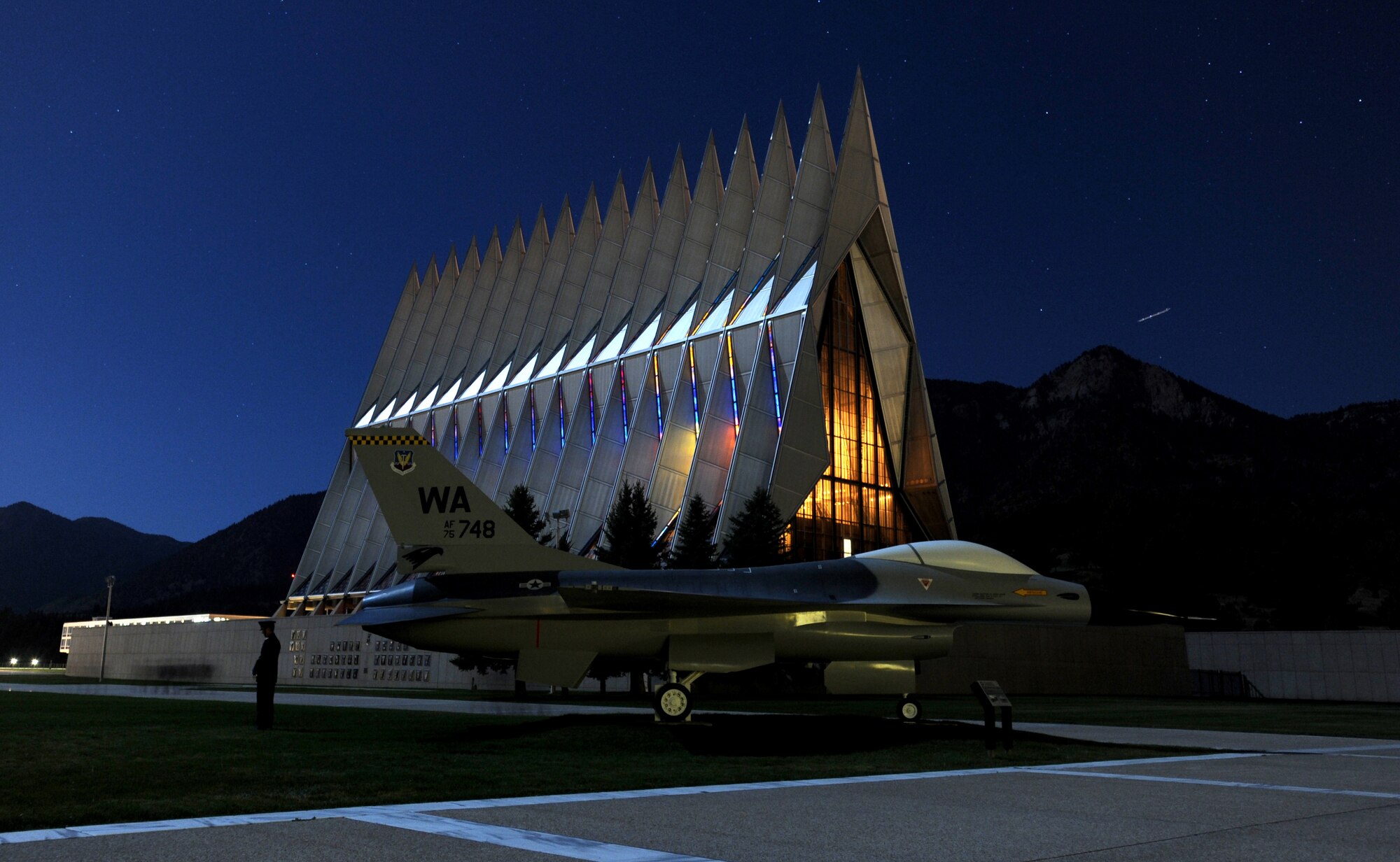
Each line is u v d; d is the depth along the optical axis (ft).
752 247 215.31
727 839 25.95
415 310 339.36
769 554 159.94
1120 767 45.06
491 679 193.06
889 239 206.69
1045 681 176.24
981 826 28.35
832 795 34.50
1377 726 82.69
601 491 227.20
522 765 41.75
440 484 65.36
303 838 25.34
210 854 23.24
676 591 59.93
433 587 63.87
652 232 255.50
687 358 215.92
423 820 28.19
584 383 244.42
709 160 237.25
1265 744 60.90
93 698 115.03
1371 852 25.00
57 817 27.99
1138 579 369.09
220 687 191.31
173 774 37.52
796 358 190.08
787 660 63.98
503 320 293.23
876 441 210.18
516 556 64.95
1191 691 194.90
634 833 26.61
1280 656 186.39
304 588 310.86
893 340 211.00
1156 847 25.46
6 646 542.16
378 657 222.28
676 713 62.18
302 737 54.19
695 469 198.08
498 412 273.54
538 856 23.18
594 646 63.00
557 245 285.84
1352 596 417.90
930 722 65.92
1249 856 24.31
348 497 316.40
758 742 52.85
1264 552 426.10
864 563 66.33
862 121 206.18
